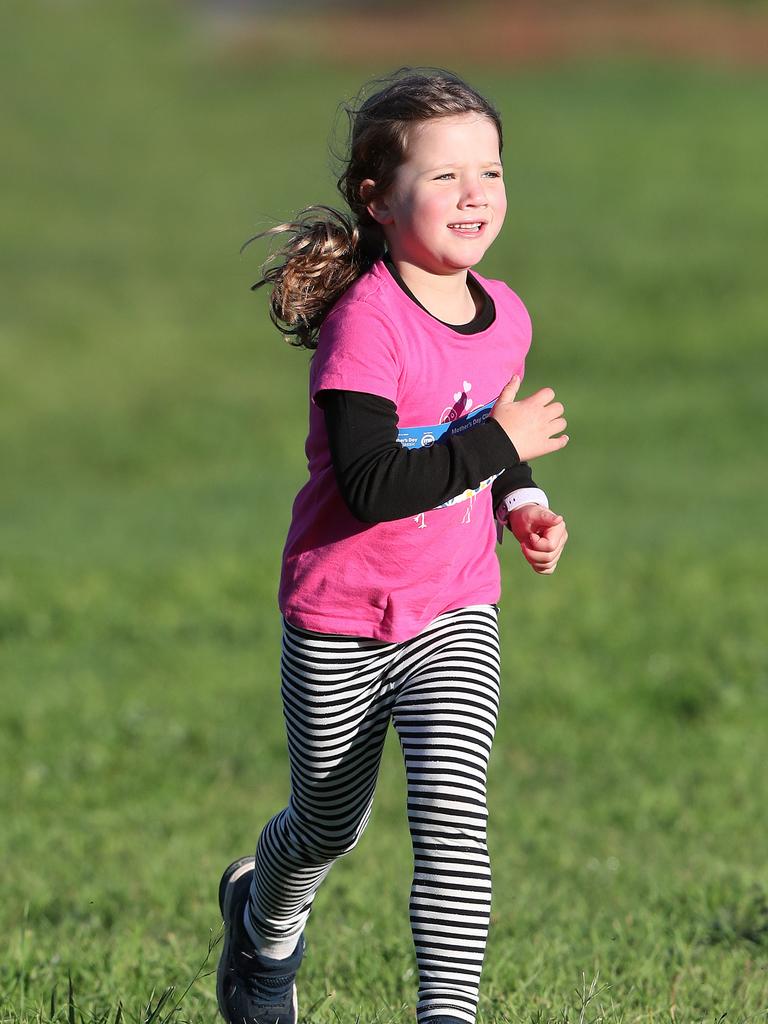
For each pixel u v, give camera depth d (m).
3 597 45.62
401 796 29.97
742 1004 15.42
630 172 141.88
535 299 108.06
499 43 196.88
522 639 40.94
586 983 15.86
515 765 32.34
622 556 48.91
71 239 132.75
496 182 13.31
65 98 184.50
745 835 26.62
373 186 13.35
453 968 12.02
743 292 107.19
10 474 77.69
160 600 45.94
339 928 19.22
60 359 100.31
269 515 62.66
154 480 76.50
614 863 23.80
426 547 13.03
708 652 39.31
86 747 33.28
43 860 24.94
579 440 79.31
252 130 171.38
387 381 12.53
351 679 13.27
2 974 16.19
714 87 171.62
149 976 16.33
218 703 36.69
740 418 81.75
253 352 102.94
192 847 25.70
